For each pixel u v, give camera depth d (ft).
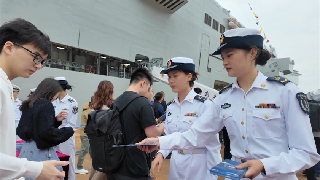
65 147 10.42
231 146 4.73
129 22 42.60
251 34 4.21
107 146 5.72
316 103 13.51
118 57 40.42
